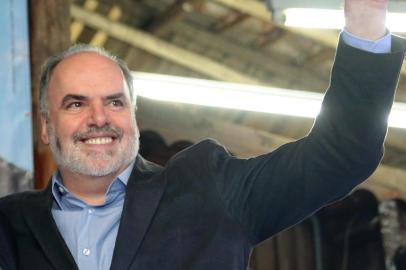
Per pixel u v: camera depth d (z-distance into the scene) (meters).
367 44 2.12
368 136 2.14
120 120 2.46
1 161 4.09
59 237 2.35
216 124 6.06
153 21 7.82
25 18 4.18
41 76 2.61
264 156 2.37
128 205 2.37
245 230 2.33
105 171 2.41
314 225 5.88
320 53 7.32
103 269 2.32
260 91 4.41
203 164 2.45
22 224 2.43
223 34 7.62
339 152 2.18
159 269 2.27
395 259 6.12
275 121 8.27
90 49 2.57
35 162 4.59
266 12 6.62
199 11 7.29
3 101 4.12
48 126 2.57
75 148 2.43
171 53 7.65
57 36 4.73
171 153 5.48
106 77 2.48
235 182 2.36
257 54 7.69
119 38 7.73
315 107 4.45
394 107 4.64
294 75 7.75
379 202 6.30
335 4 3.40
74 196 2.47
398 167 8.39
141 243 2.29
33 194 2.56
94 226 2.39
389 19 3.40
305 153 2.24
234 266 2.27
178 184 2.42
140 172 2.49
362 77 2.11
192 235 2.31
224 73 7.75
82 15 7.55
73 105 2.48
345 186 2.25
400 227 6.25
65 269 2.28
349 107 2.14
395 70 2.12
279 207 2.29
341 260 5.87
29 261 2.34
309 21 3.50
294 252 5.88
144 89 4.33
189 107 6.32
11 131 4.11
